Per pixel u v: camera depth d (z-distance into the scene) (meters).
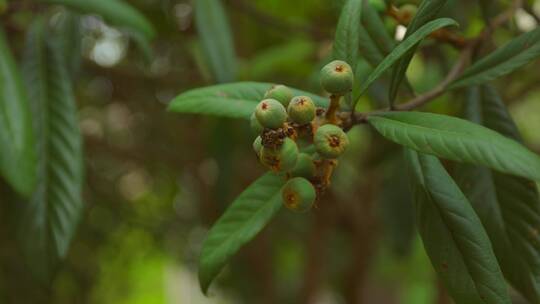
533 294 0.83
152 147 2.01
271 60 1.42
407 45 0.75
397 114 0.76
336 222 2.12
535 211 0.84
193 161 1.99
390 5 0.86
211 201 1.97
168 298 3.35
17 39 1.18
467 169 0.86
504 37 1.08
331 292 2.48
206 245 0.81
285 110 0.76
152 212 2.19
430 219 0.79
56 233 0.99
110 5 1.05
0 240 1.57
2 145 0.93
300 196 0.75
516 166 0.72
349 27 0.79
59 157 1.00
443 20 0.75
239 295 2.32
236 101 0.83
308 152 0.79
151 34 1.06
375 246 2.08
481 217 0.85
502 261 0.84
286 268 2.75
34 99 1.01
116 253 2.15
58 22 1.14
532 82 1.41
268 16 1.42
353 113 0.77
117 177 2.06
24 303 1.64
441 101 1.16
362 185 1.93
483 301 0.77
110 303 2.28
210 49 1.07
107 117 1.99
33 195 0.99
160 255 2.33
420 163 0.80
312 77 1.16
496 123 0.87
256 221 0.81
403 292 2.62
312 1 1.62
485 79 0.81
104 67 1.60
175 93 1.74
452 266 0.78
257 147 0.76
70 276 2.01
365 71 0.96
